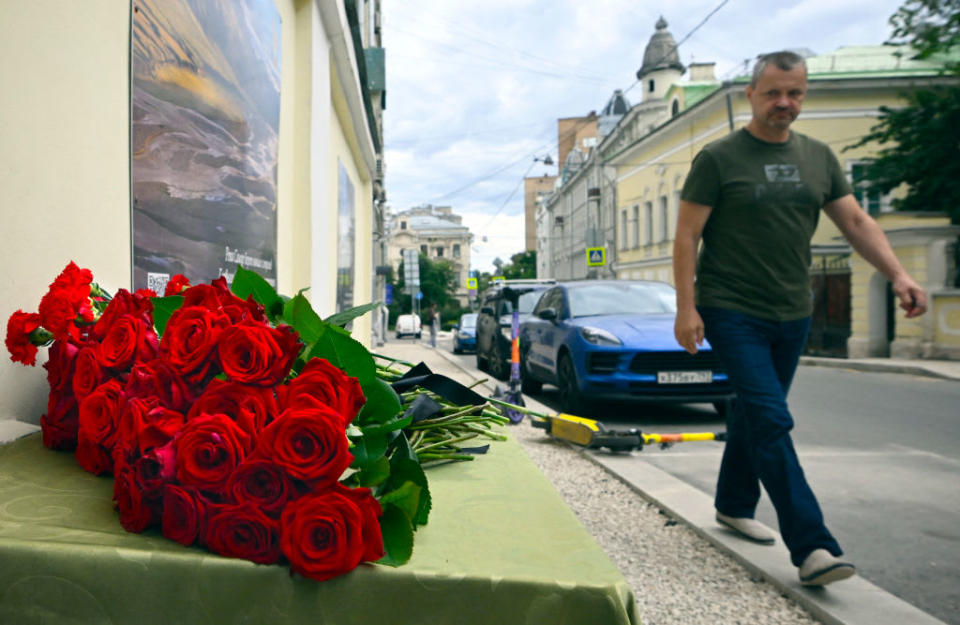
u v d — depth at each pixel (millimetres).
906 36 14258
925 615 2119
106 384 971
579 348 6484
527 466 1308
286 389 823
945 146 15125
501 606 760
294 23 3984
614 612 749
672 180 30828
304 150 4031
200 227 2307
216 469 786
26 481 983
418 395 1346
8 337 1145
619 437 4418
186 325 884
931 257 14922
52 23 1398
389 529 817
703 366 6148
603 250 26516
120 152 1709
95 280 1576
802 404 8141
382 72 19938
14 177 1278
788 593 2324
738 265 2410
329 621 760
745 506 2838
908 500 3775
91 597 755
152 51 1903
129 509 829
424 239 103375
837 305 17359
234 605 759
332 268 6508
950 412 7473
